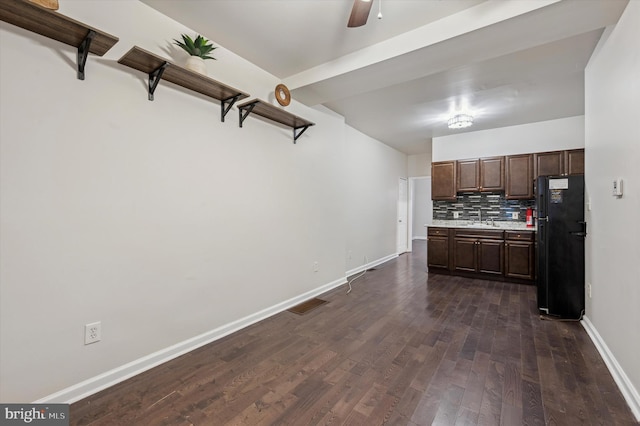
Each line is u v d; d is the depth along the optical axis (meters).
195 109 2.30
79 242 1.70
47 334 1.58
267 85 2.96
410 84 3.18
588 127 2.67
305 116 3.48
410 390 1.79
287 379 1.91
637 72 1.66
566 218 2.94
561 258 2.96
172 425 1.50
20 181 1.49
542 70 2.85
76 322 1.69
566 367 2.04
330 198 4.00
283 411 1.61
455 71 2.88
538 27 2.00
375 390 1.79
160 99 2.08
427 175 7.27
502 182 4.74
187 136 2.25
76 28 1.51
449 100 3.66
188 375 1.94
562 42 2.35
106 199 1.81
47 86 1.57
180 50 2.20
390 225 6.52
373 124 4.72
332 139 4.02
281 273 3.17
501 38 2.13
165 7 2.02
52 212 1.60
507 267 4.42
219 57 2.50
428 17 2.14
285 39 2.42
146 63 1.86
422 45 2.24
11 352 1.48
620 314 1.87
